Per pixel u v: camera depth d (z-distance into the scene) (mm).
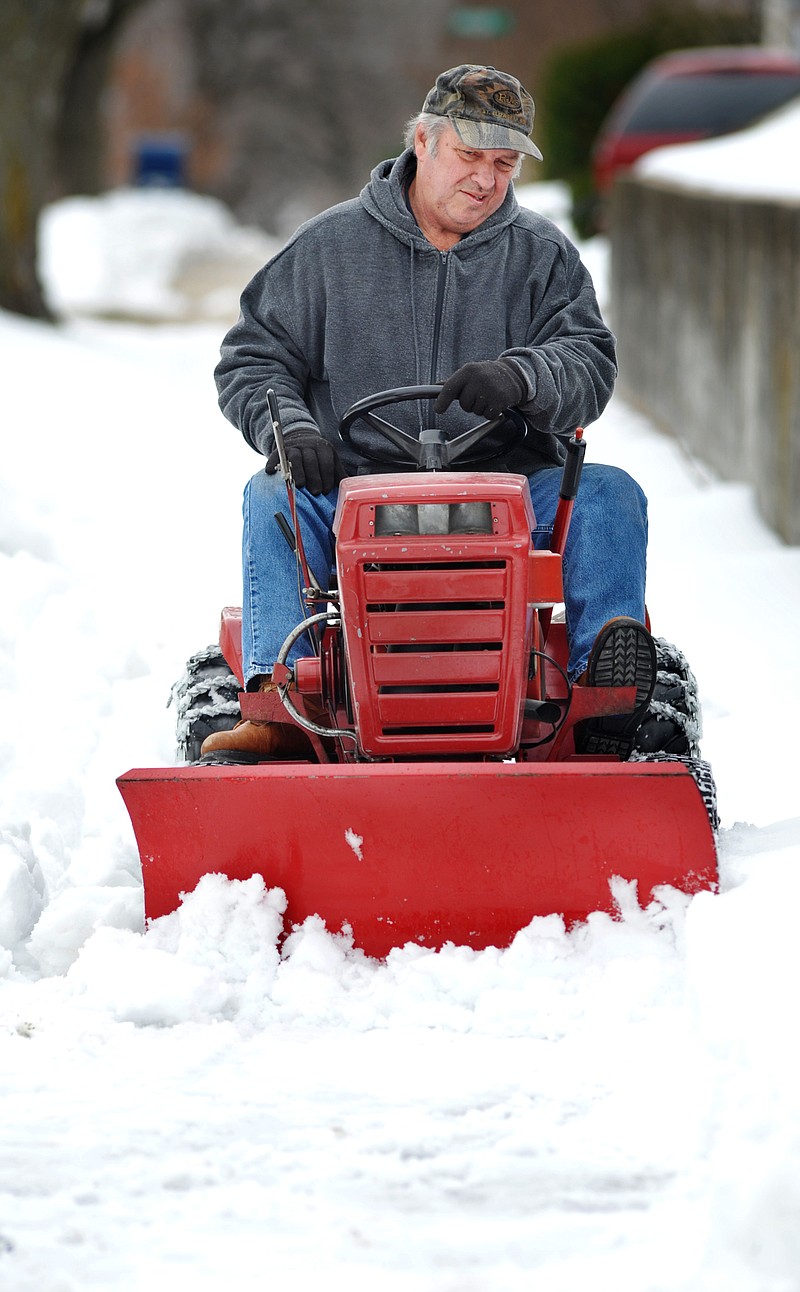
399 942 7566
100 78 68250
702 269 21969
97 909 7832
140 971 7152
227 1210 5348
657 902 7398
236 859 7523
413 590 7406
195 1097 6266
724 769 10680
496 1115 6070
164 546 16797
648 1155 5715
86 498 18156
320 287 8945
